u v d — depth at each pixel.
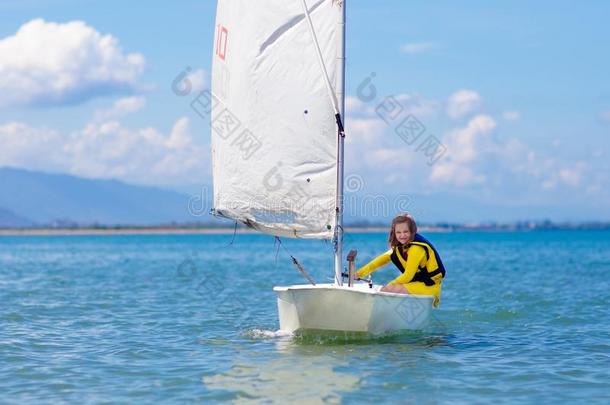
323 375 18.27
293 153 22.47
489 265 74.12
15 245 186.38
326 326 21.81
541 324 27.45
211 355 21.00
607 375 18.44
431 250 22.45
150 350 21.97
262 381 17.77
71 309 32.69
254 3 22.70
